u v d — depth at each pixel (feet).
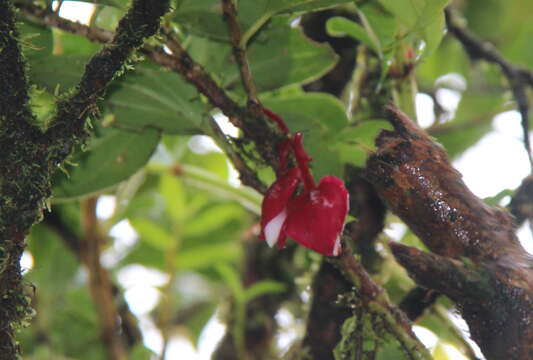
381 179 4.48
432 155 4.46
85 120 4.36
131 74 4.60
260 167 4.56
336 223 4.45
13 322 4.32
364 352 4.50
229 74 4.63
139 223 5.23
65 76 4.58
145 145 4.71
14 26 4.33
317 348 4.70
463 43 5.16
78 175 4.72
